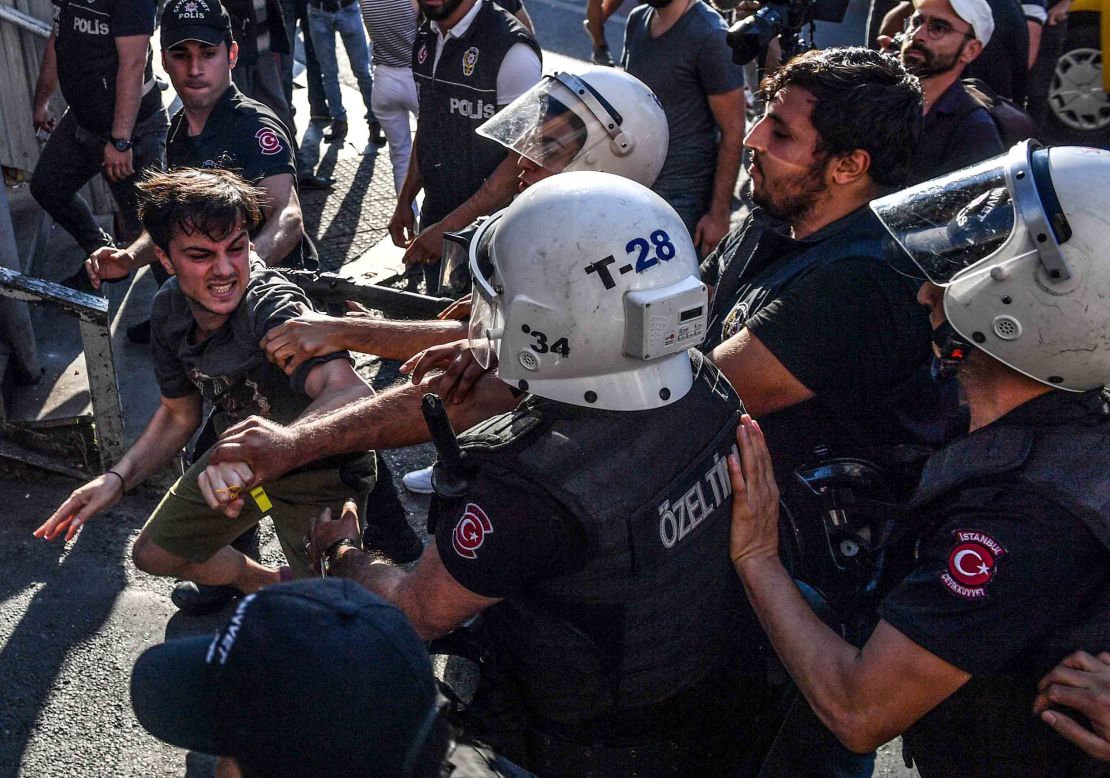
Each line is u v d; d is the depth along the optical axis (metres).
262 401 2.65
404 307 3.43
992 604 1.50
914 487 2.04
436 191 4.18
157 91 4.94
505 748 1.79
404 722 1.08
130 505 3.77
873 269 2.09
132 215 4.93
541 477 1.58
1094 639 1.54
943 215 1.69
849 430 2.18
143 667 1.18
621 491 1.61
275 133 3.70
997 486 1.55
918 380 2.17
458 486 1.63
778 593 1.75
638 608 1.67
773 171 2.19
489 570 1.60
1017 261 1.56
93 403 3.73
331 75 6.86
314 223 5.91
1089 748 1.50
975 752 1.70
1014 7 4.35
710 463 1.71
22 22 5.23
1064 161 1.58
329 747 1.04
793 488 2.10
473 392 2.14
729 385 1.85
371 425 2.15
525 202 1.70
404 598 1.73
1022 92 4.59
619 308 1.61
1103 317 1.50
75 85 4.68
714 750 1.87
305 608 1.10
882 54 2.21
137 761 2.81
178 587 3.28
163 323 2.72
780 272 2.19
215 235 2.48
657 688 1.74
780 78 2.21
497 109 3.90
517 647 1.76
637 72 4.27
